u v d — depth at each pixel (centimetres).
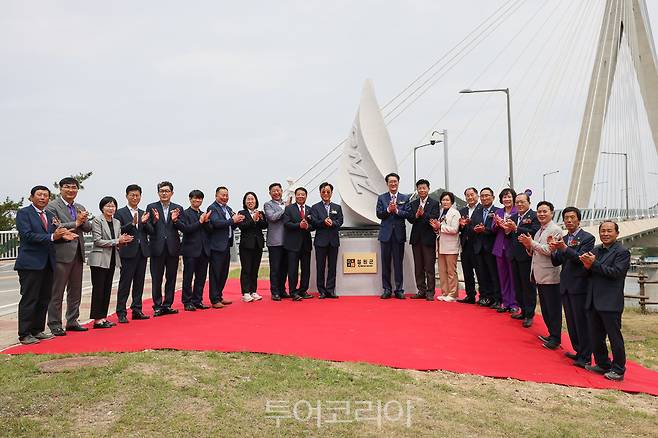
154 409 468
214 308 980
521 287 880
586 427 464
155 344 665
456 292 1079
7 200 3291
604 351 634
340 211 1123
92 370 555
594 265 624
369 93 1281
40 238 701
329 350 659
